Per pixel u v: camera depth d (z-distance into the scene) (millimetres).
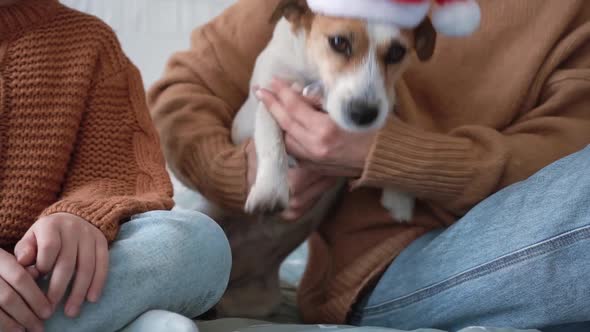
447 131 1432
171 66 1626
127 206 964
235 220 1489
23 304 780
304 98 1321
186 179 1450
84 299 818
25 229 1020
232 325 1094
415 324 1174
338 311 1329
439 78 1438
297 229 1480
